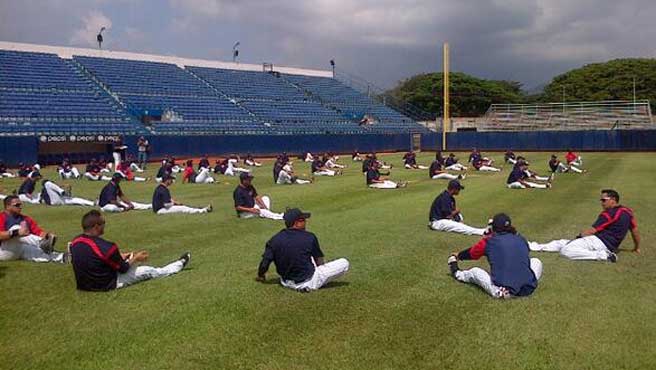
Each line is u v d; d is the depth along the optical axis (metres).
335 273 7.68
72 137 35.44
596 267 8.81
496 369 5.26
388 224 13.00
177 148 40.25
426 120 74.56
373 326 6.31
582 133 52.44
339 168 31.75
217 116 47.84
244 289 7.70
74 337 6.06
